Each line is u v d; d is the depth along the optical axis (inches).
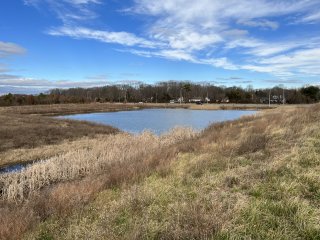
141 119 1748.3
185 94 4945.9
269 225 185.6
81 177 458.3
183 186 278.8
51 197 286.0
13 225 219.8
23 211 255.8
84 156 545.6
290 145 389.1
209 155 394.6
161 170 344.5
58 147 722.2
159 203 239.6
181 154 438.9
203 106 3262.8
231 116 1971.0
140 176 329.7
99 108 2854.3
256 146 406.3
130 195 258.7
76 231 204.7
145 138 700.0
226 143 460.4
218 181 276.5
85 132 968.3
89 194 280.1
